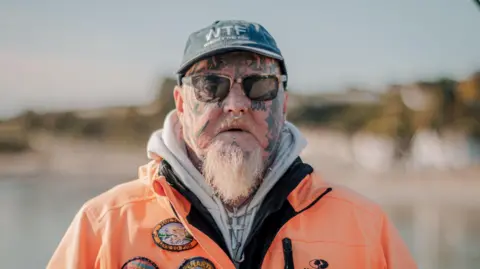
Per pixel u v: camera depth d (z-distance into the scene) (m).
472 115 44.50
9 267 14.43
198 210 2.92
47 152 49.53
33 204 27.08
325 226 2.98
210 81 2.87
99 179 39.59
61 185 36.12
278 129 2.96
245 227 2.99
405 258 3.03
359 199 3.12
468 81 45.03
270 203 2.95
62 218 22.62
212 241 2.84
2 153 50.12
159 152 3.02
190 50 2.94
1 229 19.95
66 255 2.91
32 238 18.42
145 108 54.47
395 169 40.50
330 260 2.90
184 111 3.01
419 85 46.59
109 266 2.84
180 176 2.95
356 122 49.25
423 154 42.22
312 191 3.04
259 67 2.89
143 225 2.92
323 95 53.34
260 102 2.88
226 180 2.84
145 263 2.82
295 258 2.90
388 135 43.62
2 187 35.19
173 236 2.88
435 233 18.56
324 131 49.66
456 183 34.00
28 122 53.38
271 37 3.00
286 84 3.08
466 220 21.22
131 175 42.00
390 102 47.19
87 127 53.25
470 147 41.66
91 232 2.93
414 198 28.78
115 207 2.98
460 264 14.24
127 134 52.81
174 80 3.21
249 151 2.85
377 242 3.00
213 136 2.88
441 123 44.06
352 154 44.34
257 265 2.89
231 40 2.86
